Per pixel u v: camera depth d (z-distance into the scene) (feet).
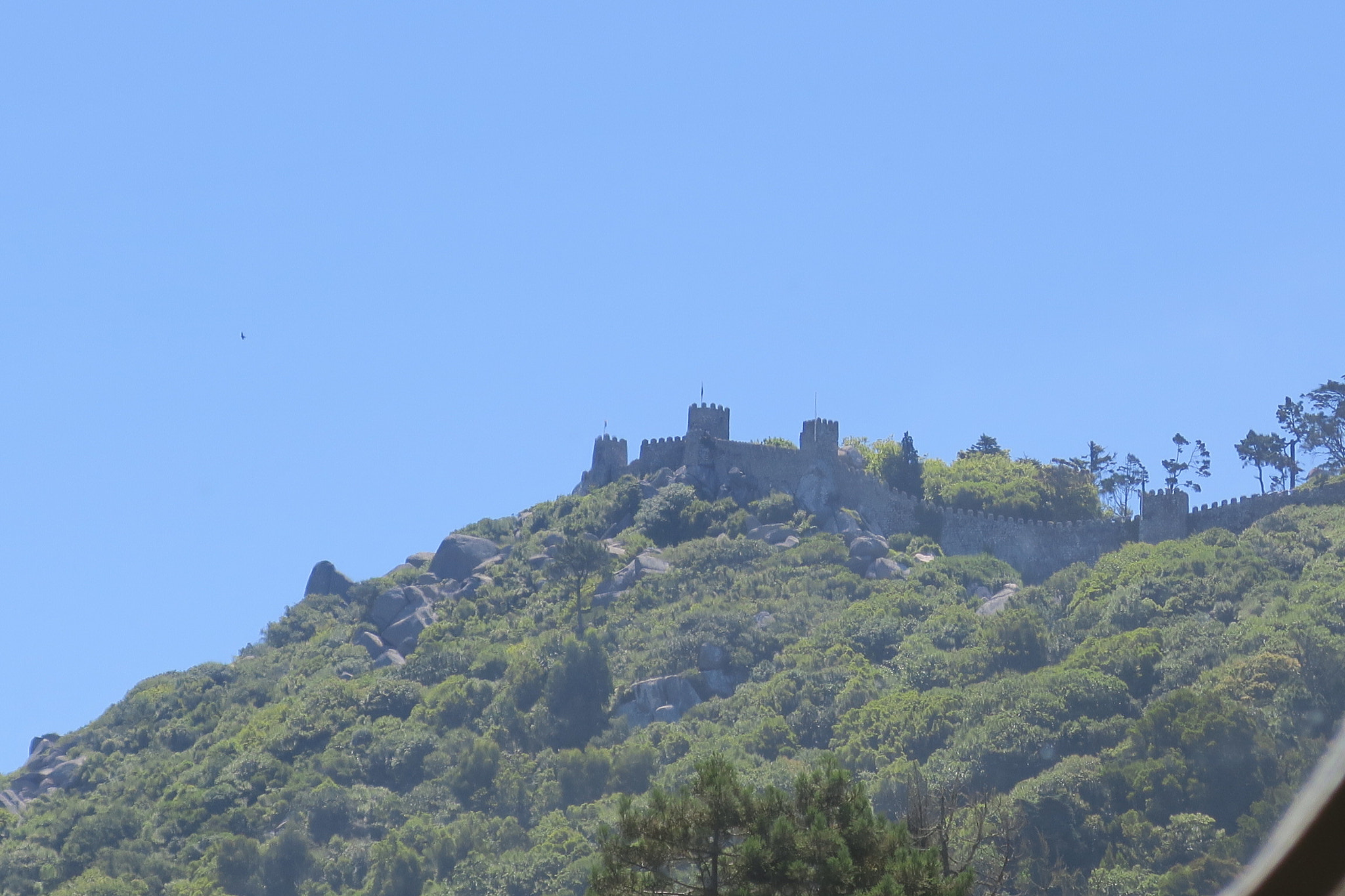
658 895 319.06
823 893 307.37
